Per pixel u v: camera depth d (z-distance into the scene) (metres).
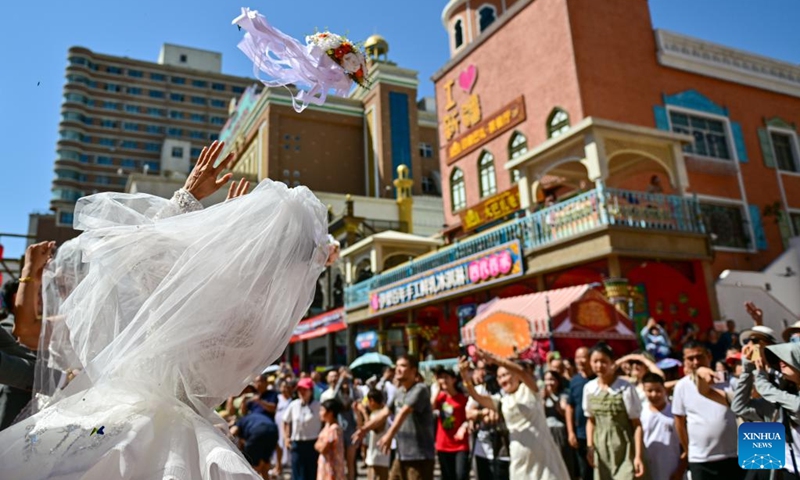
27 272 2.54
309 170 43.66
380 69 45.53
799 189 19.31
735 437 4.67
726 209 17.64
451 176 23.00
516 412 5.32
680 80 18.34
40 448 1.59
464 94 22.30
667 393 6.66
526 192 14.37
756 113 19.44
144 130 85.12
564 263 12.62
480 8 22.56
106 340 1.83
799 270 16.45
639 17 18.41
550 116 17.89
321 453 6.51
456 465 6.62
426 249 23.95
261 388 8.34
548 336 10.23
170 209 2.13
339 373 9.22
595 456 5.32
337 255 2.33
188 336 1.75
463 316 16.47
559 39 17.61
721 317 13.55
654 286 13.59
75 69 82.75
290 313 1.98
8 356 2.28
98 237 1.91
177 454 1.58
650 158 13.28
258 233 1.94
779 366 3.96
